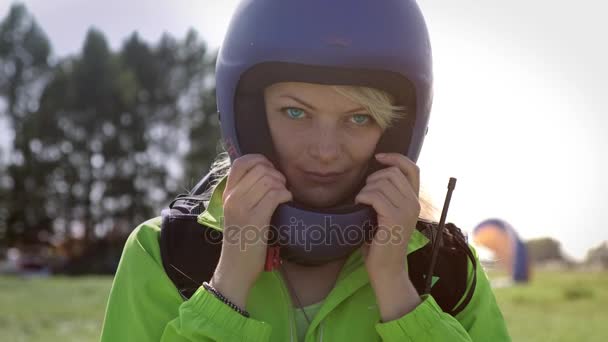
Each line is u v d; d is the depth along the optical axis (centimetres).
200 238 251
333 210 235
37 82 5975
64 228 5847
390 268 236
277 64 231
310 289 252
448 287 258
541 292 1574
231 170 235
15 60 5891
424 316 232
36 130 5791
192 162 5959
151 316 243
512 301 1398
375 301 248
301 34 229
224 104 251
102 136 5906
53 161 5822
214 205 253
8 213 5741
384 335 233
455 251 263
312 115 235
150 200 6000
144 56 6075
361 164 242
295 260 245
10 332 965
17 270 4256
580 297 1462
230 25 252
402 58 234
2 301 1443
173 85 6088
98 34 5881
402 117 247
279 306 243
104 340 244
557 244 2669
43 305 1340
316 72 227
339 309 245
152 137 6050
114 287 249
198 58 6128
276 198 232
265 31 235
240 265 231
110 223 5881
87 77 5822
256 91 242
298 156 236
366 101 230
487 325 259
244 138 247
